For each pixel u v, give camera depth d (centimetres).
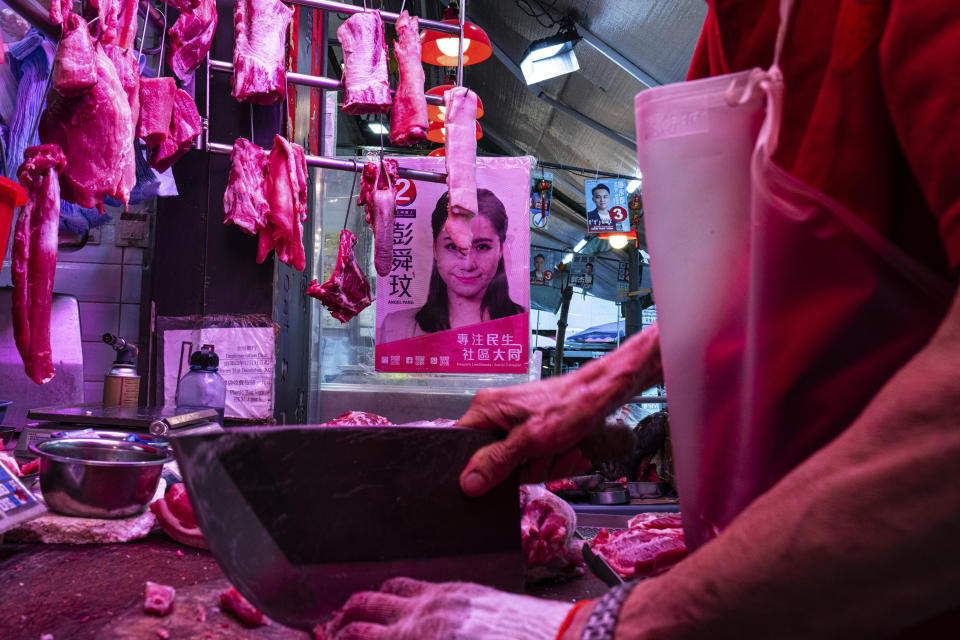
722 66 79
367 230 395
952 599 38
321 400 379
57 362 288
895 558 38
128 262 331
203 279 299
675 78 539
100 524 165
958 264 41
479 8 635
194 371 265
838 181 55
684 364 66
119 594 133
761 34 69
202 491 83
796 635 42
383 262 305
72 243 302
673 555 133
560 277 1029
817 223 52
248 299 301
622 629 51
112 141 193
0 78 245
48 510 171
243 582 85
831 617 41
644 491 304
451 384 381
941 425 36
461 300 366
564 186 953
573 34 521
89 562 152
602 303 1511
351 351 393
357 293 306
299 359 368
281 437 88
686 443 67
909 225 55
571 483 288
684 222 64
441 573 93
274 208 275
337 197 394
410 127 290
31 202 178
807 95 62
